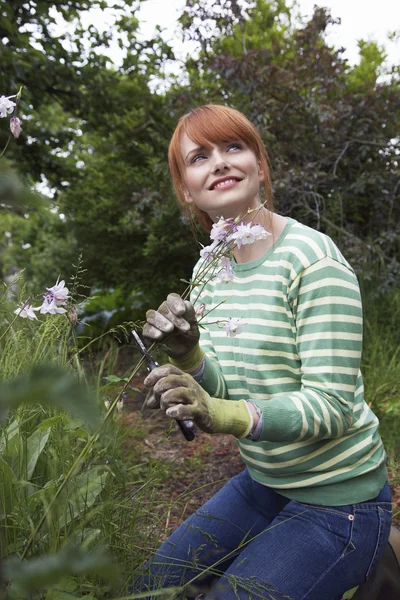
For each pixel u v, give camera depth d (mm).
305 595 1314
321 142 5277
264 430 1214
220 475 2746
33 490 1323
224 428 1177
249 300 1437
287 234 1404
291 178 4867
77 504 1230
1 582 343
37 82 6004
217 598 1323
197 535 1555
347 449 1373
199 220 1784
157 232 5785
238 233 1212
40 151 6566
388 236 4941
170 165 1716
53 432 1427
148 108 6273
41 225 6621
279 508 1546
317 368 1314
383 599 1469
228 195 1495
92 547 1203
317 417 1264
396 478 2541
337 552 1335
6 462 1224
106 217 6234
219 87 5621
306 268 1340
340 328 1321
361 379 1475
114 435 1470
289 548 1341
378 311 4551
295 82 5145
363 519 1362
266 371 1413
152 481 1677
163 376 1141
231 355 1497
